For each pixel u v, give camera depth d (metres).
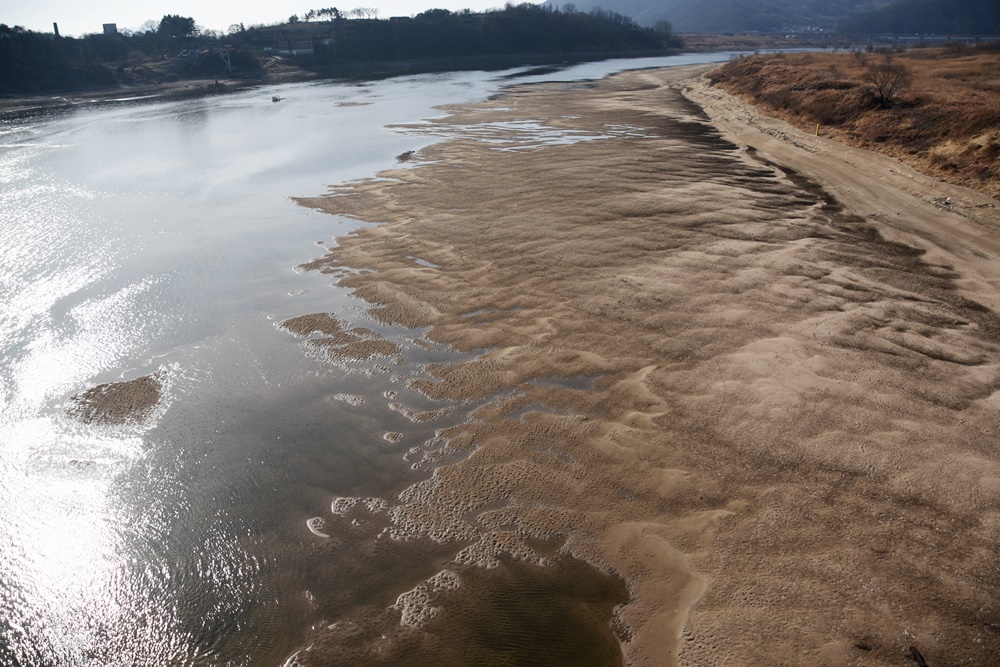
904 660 5.01
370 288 12.02
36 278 12.70
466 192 18.19
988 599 5.50
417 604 5.73
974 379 8.75
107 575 6.21
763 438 7.60
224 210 17.19
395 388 8.98
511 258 13.19
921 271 12.50
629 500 6.81
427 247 13.95
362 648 5.35
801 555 6.00
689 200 16.94
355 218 16.23
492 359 9.55
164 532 6.69
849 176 19.47
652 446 7.58
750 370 8.96
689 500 6.76
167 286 12.30
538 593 5.79
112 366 9.63
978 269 12.59
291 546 6.44
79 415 8.50
